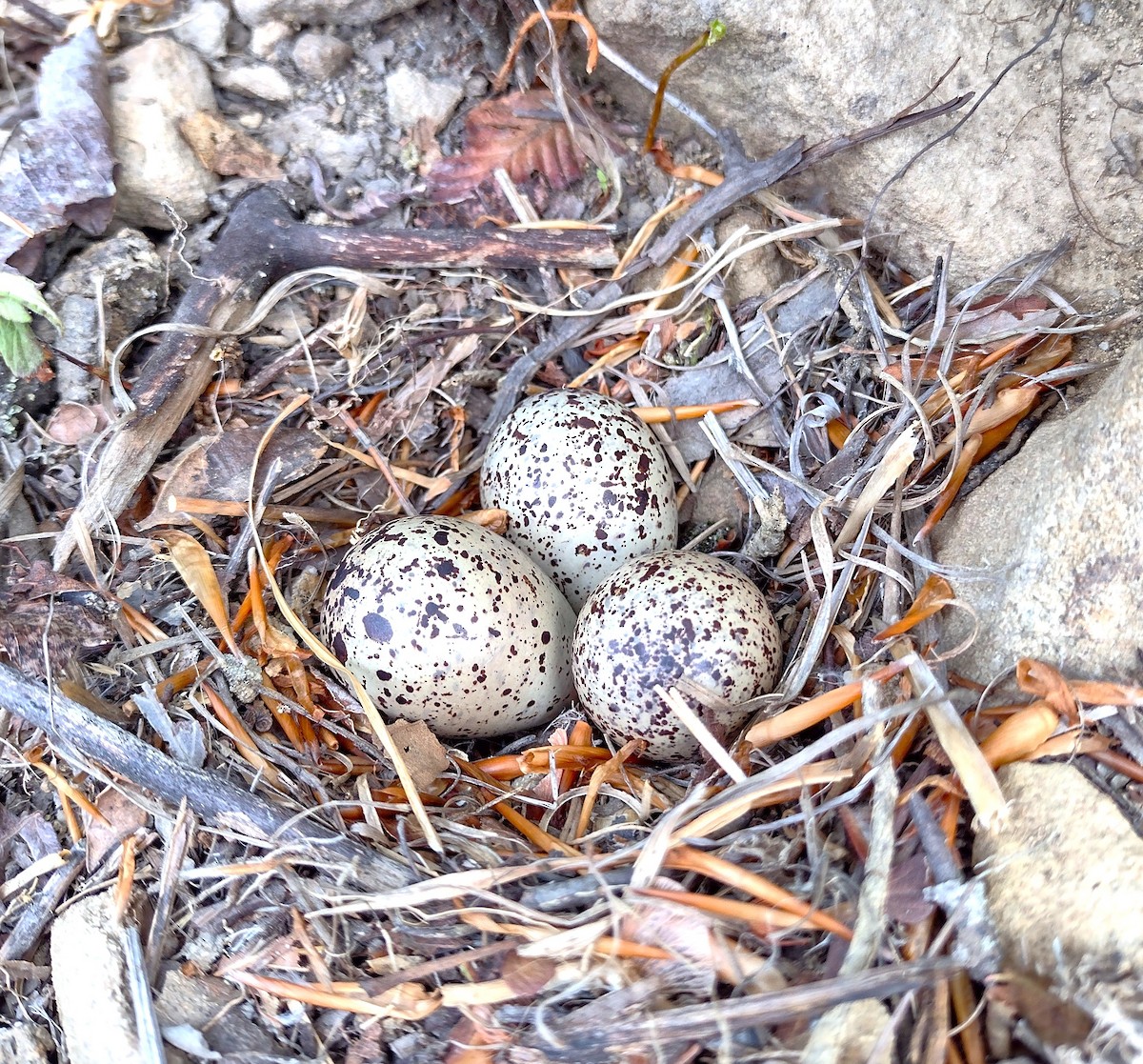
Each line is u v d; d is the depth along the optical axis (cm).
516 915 10
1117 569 11
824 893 10
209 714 12
